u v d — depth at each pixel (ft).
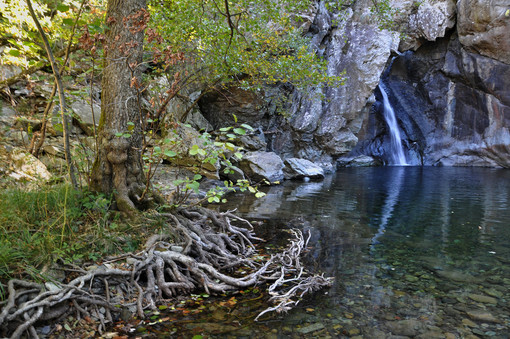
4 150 16.26
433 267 13.25
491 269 13.05
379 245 16.22
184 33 25.68
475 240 17.19
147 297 9.61
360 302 10.12
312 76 31.83
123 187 12.56
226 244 14.75
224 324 8.70
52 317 7.82
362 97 54.65
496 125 61.98
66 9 9.89
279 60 31.24
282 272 11.87
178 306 9.65
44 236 9.47
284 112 47.96
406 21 63.72
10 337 6.83
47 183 12.64
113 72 12.08
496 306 9.93
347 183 41.55
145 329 8.34
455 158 67.41
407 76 73.51
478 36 59.93
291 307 9.73
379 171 57.72
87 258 9.83
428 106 71.92
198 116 43.24
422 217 22.67
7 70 22.76
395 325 8.79
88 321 8.23
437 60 68.64
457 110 67.26
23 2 18.57
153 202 13.37
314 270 12.85
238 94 47.19
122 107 12.22
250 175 39.93
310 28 53.83
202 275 10.77
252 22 27.50
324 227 19.69
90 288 8.89
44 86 24.79
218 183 33.22
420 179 45.78
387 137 73.61
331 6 33.55
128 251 10.84
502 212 24.47
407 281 11.80
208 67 30.68
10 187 12.10
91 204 11.51
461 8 60.23
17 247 8.84
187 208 15.02
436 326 8.76
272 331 8.40
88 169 13.52
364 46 54.80
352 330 8.51
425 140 72.64
